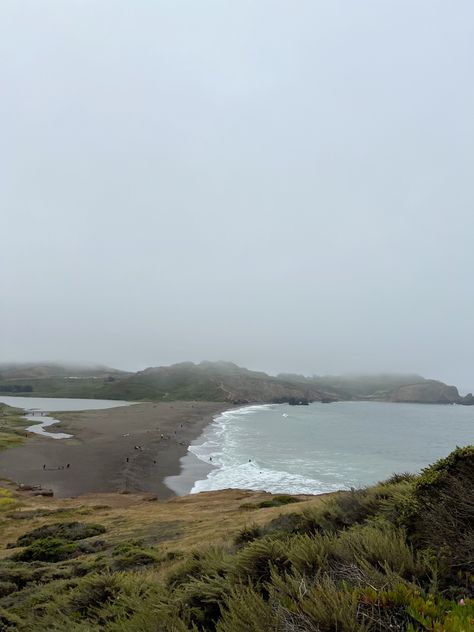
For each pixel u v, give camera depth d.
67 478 46.12
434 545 3.99
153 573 7.88
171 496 38.66
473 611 2.77
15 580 10.10
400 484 7.13
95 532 18.66
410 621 2.78
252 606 3.31
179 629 3.68
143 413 128.25
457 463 5.14
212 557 5.79
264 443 73.69
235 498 30.70
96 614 5.52
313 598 3.04
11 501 32.28
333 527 6.61
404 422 120.94
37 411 138.88
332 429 98.94
